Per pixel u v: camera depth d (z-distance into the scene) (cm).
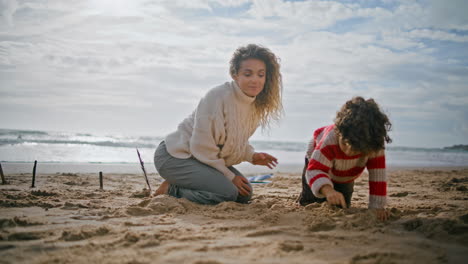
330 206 304
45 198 390
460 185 605
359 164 299
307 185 338
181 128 388
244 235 238
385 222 276
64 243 216
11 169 768
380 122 262
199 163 369
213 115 357
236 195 361
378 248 211
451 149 3750
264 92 378
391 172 1017
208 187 362
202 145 360
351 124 259
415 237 237
